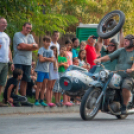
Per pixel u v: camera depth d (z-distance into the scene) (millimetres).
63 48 27406
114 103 20281
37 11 28953
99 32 24969
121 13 24547
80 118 21062
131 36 20641
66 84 20609
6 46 22844
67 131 15570
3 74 23109
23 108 23391
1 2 27484
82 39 39281
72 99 28234
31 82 26969
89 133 15180
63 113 24844
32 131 15477
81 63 28766
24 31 24688
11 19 28141
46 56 25312
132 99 21188
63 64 27125
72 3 35531
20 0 28031
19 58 24391
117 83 19953
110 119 21312
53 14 30453
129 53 20688
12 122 18516
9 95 23672
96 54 29594
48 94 25656
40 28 29531
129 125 18281
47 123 18344
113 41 22406
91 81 20984
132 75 20469
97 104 19953
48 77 25500
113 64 21484
